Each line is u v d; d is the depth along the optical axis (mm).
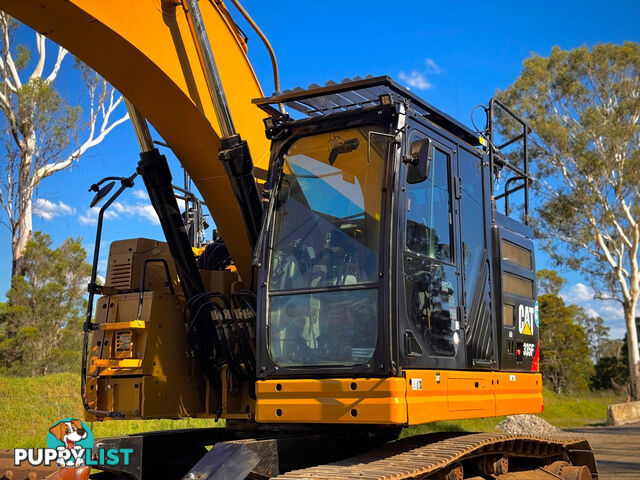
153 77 4938
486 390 5113
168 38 4980
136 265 5504
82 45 4707
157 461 5230
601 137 30484
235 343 5191
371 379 4012
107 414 4977
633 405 24031
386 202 4281
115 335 5145
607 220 30719
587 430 20109
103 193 5285
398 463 4109
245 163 5059
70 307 23594
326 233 4508
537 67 30453
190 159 5449
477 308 5195
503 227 5898
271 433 5145
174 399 5109
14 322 22375
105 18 4562
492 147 5969
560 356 43500
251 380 5141
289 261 4555
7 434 10898
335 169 4621
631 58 30297
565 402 30094
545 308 44500
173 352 5160
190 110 5129
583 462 7027
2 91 24984
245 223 5148
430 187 4805
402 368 4090
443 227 4895
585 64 30594
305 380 4184
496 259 5594
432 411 4270
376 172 4457
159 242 5703
